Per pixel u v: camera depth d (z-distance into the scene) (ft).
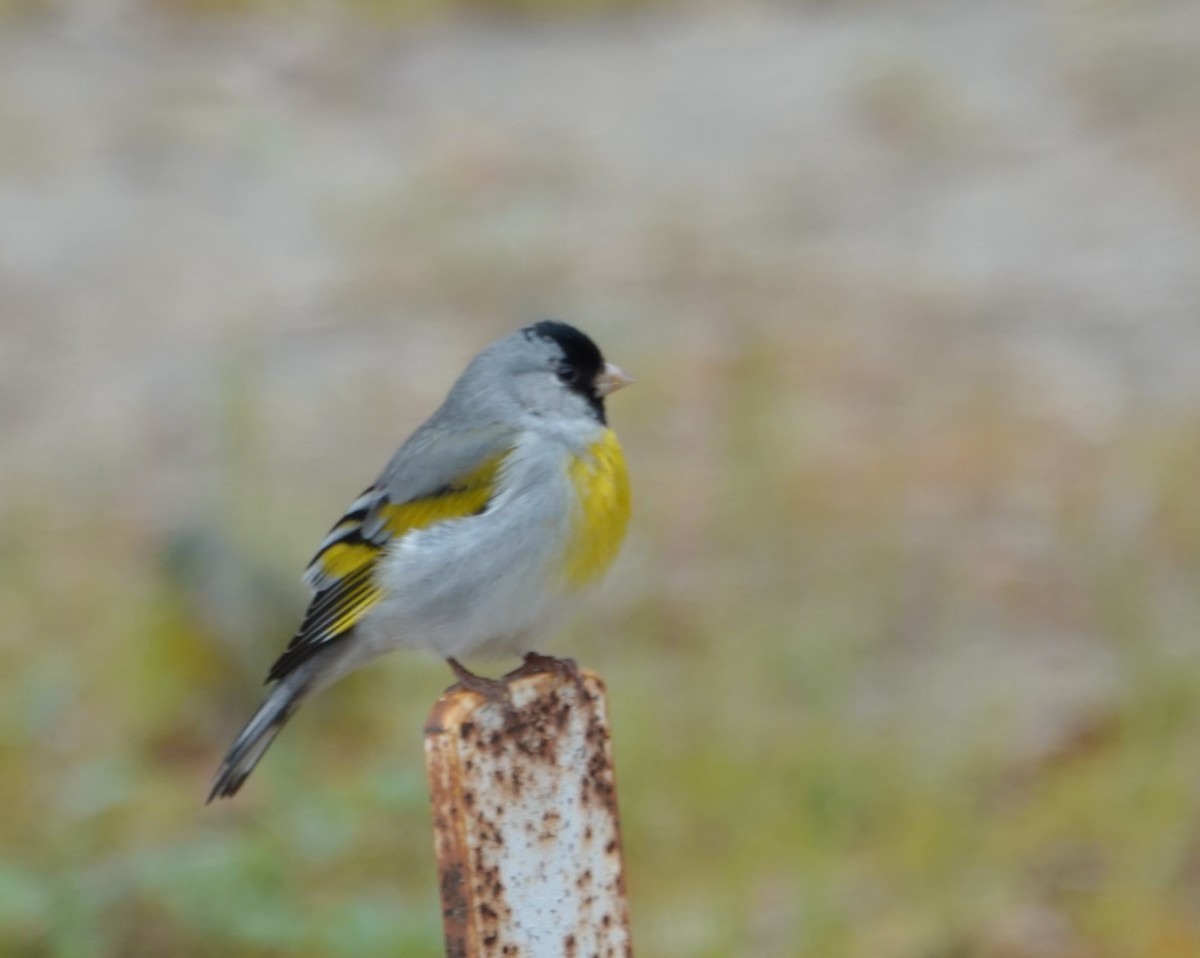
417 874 33.06
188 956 30.86
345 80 84.58
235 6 90.79
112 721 39.68
